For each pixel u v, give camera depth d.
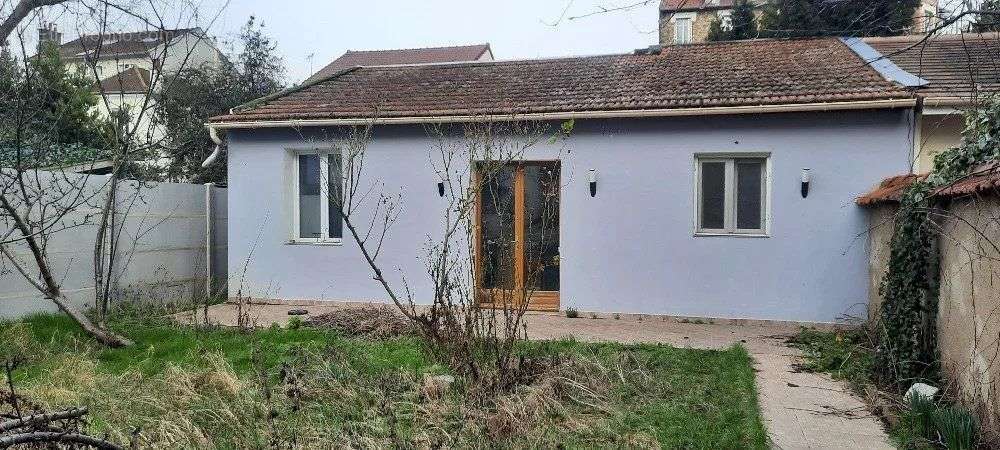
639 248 9.39
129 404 4.68
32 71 7.27
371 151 10.23
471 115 9.36
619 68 11.41
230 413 4.37
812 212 8.80
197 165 16.31
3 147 7.74
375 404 4.79
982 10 4.78
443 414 4.56
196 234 11.34
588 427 4.51
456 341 5.59
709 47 12.30
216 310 9.88
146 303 9.70
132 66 9.55
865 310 8.59
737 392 5.47
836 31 5.64
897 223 6.06
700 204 9.34
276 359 6.12
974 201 4.65
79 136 11.74
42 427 3.13
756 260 9.02
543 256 9.86
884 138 8.53
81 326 6.94
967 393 4.79
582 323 9.00
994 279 4.32
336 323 8.12
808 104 8.49
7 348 6.35
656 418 4.76
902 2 5.27
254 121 10.41
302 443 4.06
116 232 9.55
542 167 9.83
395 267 10.20
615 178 9.44
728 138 9.03
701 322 9.16
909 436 4.52
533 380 5.37
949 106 8.09
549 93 10.32
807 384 5.92
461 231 9.86
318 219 10.76
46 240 7.12
